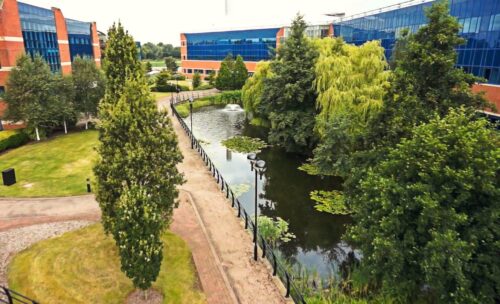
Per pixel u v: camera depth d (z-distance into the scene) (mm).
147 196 10836
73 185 20766
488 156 10453
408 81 16594
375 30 50375
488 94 28969
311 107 29531
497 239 10789
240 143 33938
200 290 12055
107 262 13109
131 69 12617
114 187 11805
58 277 12258
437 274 10656
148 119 12031
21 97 28141
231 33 80000
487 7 28766
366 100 23969
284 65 29609
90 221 16531
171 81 82625
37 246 14227
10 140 27844
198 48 89062
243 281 12711
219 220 17344
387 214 12172
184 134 34656
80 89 33156
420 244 11523
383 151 15523
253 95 39531
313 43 30516
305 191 23141
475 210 11133
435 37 16219
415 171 11766
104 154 11930
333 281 14094
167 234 15500
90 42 60031
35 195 19234
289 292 11922
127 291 11695
